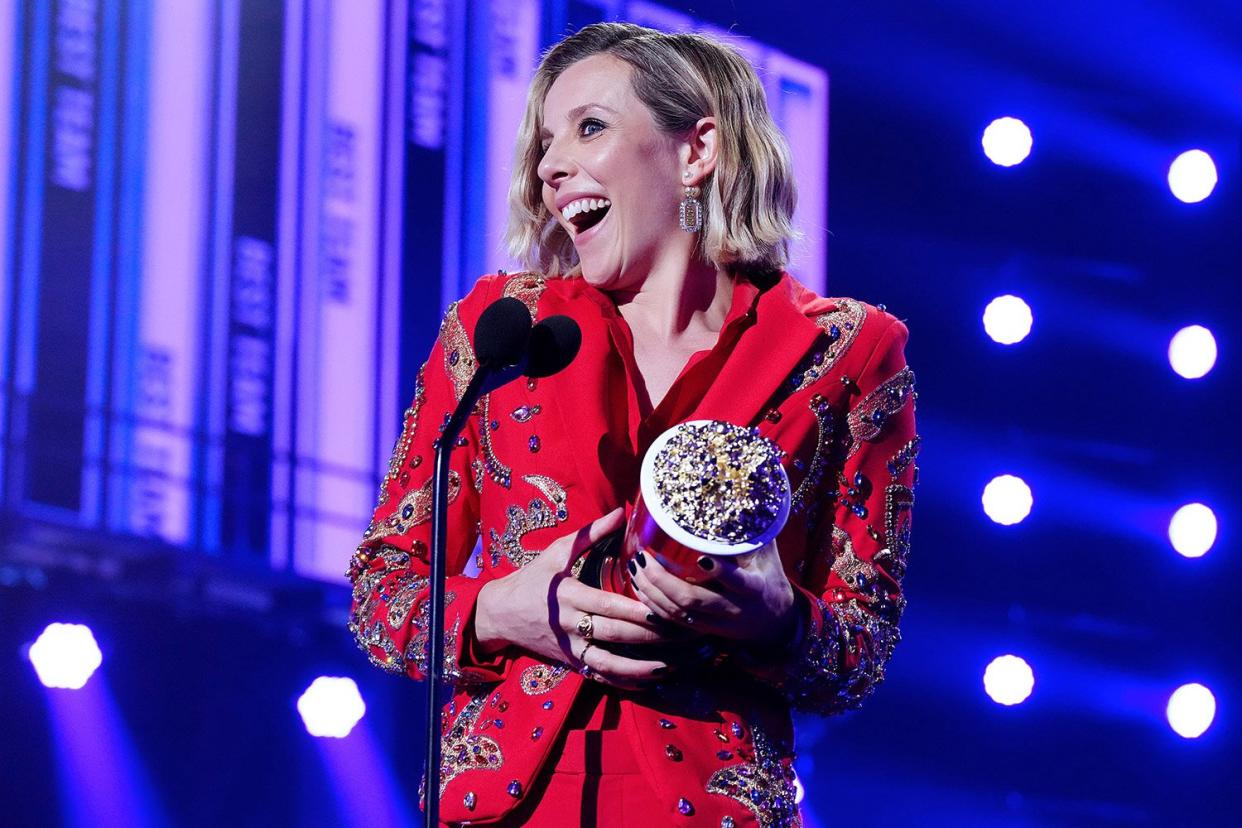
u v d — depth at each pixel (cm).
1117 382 1883
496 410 599
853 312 619
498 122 1878
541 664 551
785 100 1981
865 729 1992
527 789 532
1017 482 1866
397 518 612
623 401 591
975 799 1909
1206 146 1864
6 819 1800
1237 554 1789
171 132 1730
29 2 1664
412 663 571
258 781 1917
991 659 1912
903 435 615
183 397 1723
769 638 521
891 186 2019
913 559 1973
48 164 1672
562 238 663
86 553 1706
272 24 1783
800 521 588
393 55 1836
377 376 1805
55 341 1678
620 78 625
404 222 1823
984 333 1952
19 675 1777
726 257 629
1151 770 1809
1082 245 1919
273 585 1783
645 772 523
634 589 509
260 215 1761
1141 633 1841
